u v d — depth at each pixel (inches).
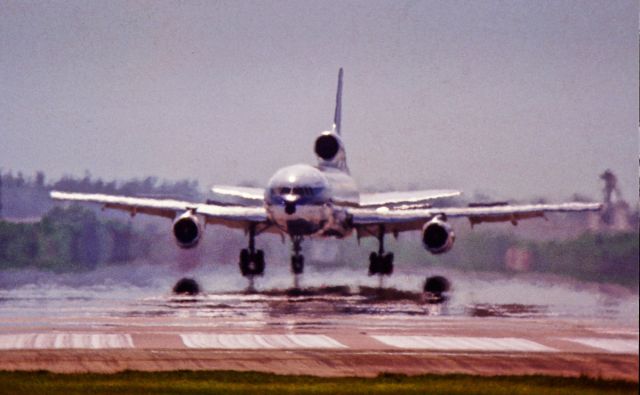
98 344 4552.2
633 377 3868.1
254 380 3779.5
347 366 4062.5
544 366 4079.7
